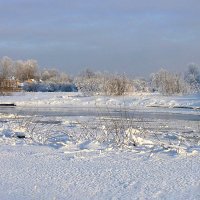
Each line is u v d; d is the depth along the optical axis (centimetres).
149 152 1014
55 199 625
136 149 1056
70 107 3231
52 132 1431
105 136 1224
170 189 677
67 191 671
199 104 3291
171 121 2103
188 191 663
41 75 9262
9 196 639
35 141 1213
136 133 1297
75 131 1462
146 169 827
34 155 978
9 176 770
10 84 5444
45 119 2139
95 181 734
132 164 876
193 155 975
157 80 4419
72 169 829
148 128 1742
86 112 2727
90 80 4294
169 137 1347
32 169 828
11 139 1251
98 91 4175
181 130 1684
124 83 4147
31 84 6650
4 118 2205
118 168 837
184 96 3869
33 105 3469
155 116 2433
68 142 1152
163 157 951
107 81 4166
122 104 3397
